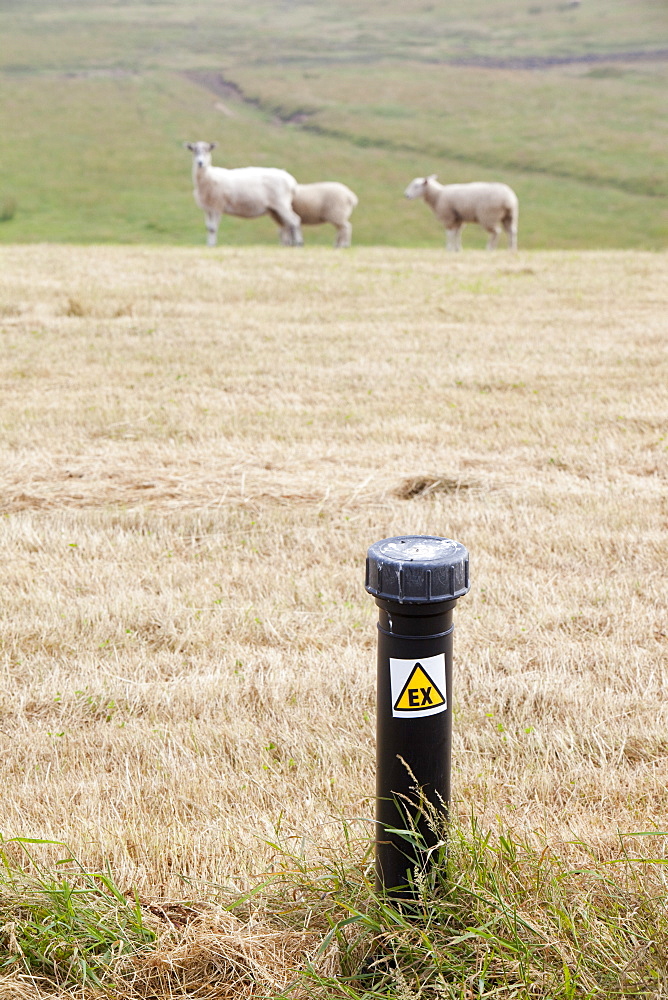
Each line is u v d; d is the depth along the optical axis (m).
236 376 10.58
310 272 17.77
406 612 2.51
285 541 6.05
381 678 2.62
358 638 4.79
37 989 2.66
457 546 2.63
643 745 3.84
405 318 14.01
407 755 2.62
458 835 2.88
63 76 62.53
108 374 10.61
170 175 42.09
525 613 5.06
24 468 7.36
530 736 3.90
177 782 3.64
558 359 11.46
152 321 13.46
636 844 3.21
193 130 50.06
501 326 13.45
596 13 85.00
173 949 2.77
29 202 37.81
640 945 2.67
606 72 63.06
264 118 54.06
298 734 3.95
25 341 12.20
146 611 5.05
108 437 8.29
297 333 12.88
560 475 7.30
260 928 2.86
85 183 40.53
